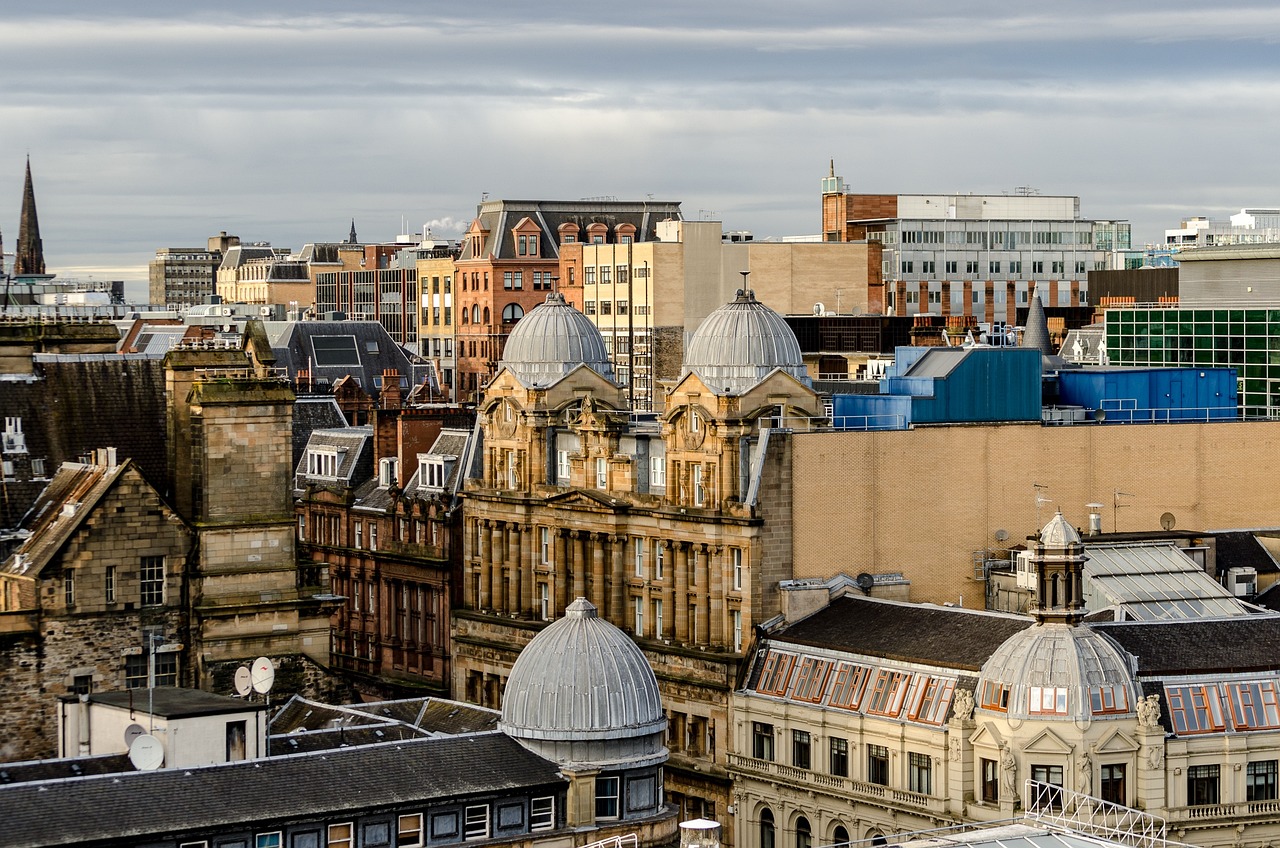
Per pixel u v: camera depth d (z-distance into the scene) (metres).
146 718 183.50
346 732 197.25
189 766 176.00
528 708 187.62
